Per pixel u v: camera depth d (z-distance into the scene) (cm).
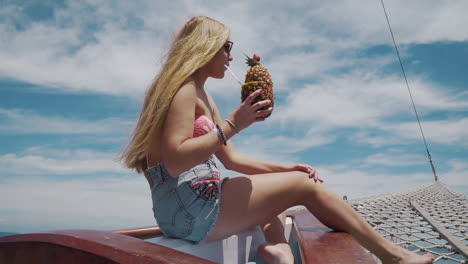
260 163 242
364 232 194
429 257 182
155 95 193
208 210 190
